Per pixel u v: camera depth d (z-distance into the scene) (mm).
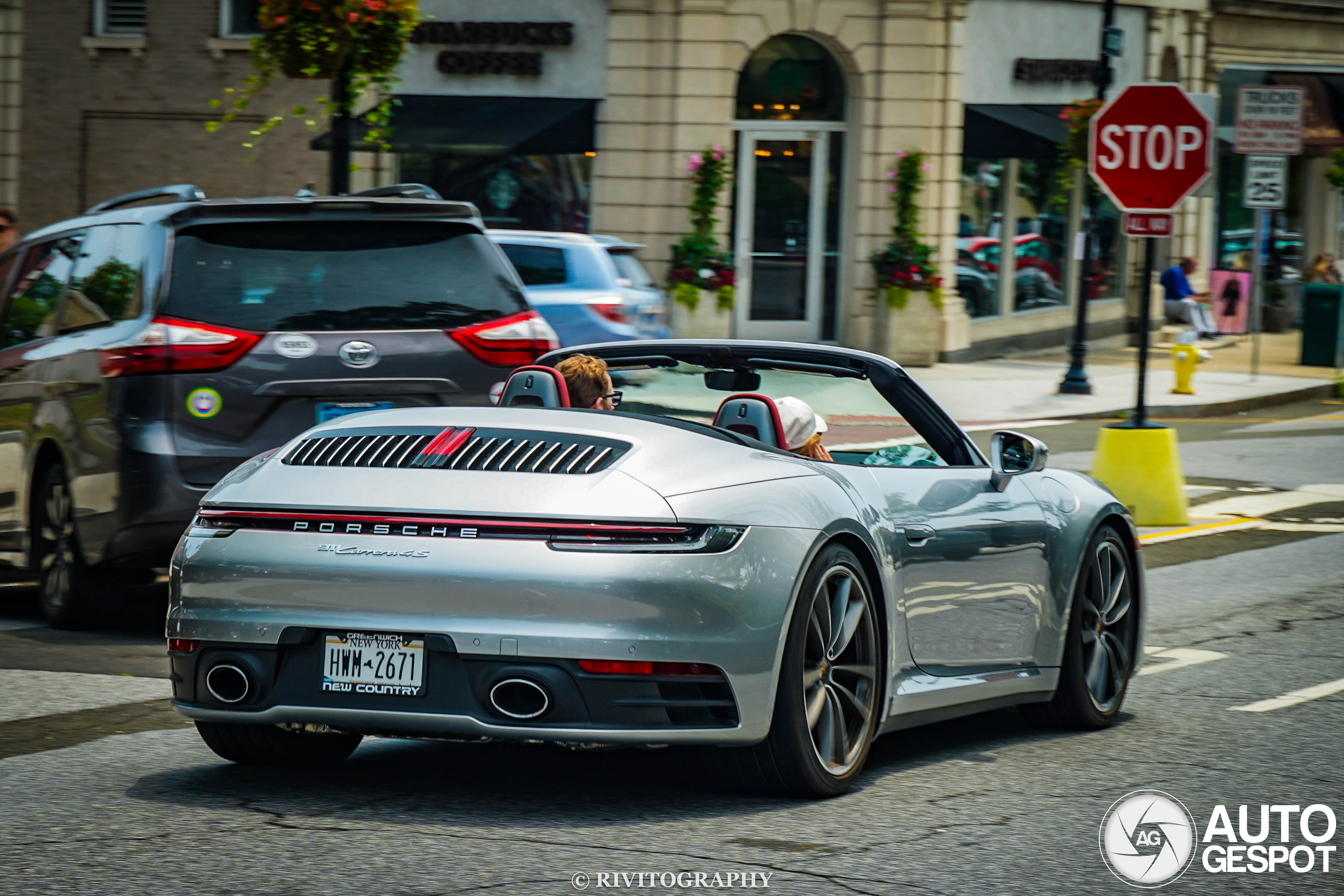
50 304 12758
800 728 7457
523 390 8898
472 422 7734
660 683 7023
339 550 7203
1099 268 44750
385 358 11867
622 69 37062
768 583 7246
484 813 7461
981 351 40125
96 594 12430
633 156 37188
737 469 7559
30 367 12648
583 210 37906
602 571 6957
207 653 7469
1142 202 19141
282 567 7270
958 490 8898
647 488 7191
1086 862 6883
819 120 38250
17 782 8008
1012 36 39812
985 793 8062
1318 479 23062
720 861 6734
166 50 39031
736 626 7133
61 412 12125
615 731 6980
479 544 7059
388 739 9070
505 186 38219
